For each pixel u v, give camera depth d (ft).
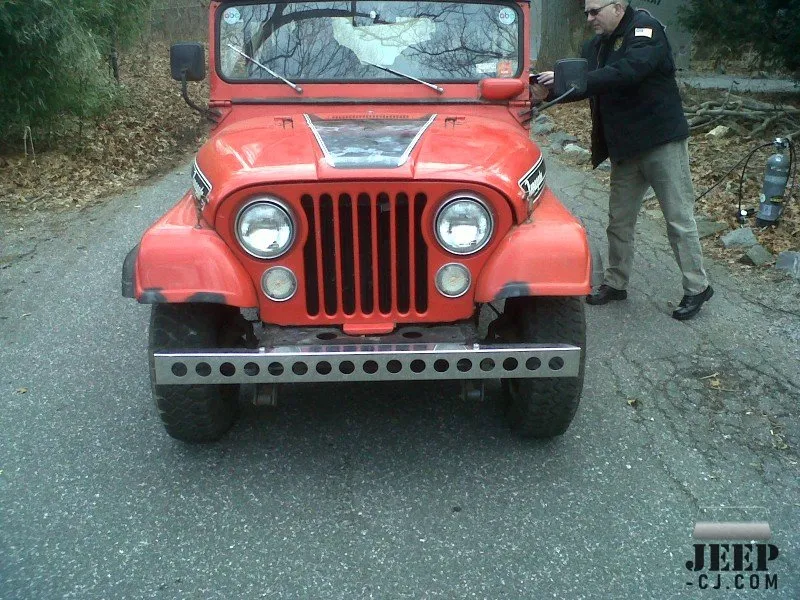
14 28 23.65
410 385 12.32
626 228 15.07
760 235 18.84
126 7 33.14
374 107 12.09
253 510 9.41
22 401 12.04
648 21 13.30
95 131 30.55
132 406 11.87
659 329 14.42
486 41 12.28
